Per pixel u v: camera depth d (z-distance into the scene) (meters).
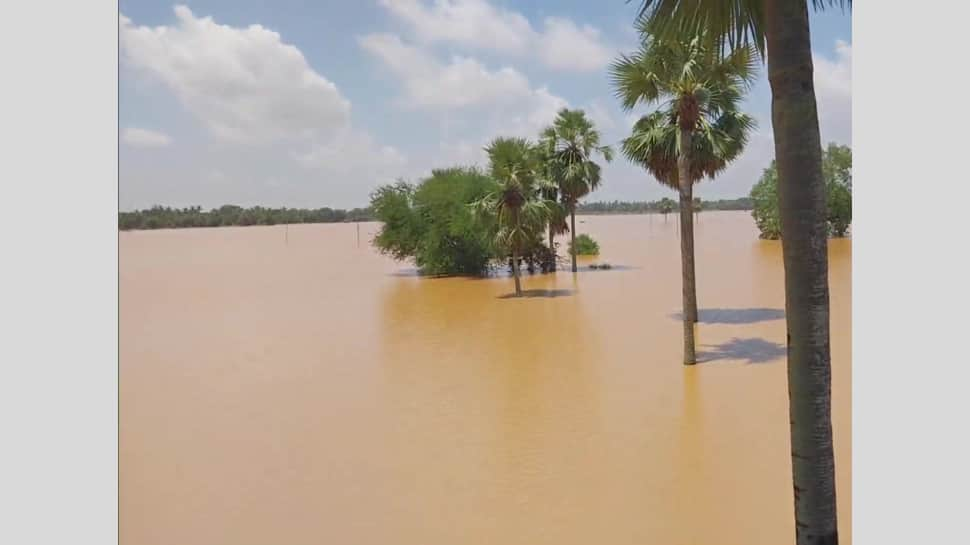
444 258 32.84
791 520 6.20
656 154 15.88
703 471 7.43
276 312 21.80
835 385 10.58
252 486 7.50
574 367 12.80
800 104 3.13
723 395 10.44
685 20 4.00
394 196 34.03
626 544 5.84
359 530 6.33
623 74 12.53
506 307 21.55
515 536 6.08
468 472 7.67
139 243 64.81
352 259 45.25
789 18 3.12
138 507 6.93
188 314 21.53
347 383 12.29
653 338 15.48
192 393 11.82
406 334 17.34
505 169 23.53
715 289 24.27
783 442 8.27
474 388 11.54
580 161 30.47
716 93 12.90
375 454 8.41
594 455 8.03
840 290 20.61
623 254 42.12
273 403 11.05
